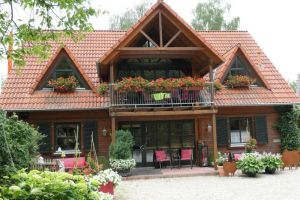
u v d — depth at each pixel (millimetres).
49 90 17812
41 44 9492
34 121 17250
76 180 5613
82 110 17562
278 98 18969
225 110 18859
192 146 18578
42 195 4234
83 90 18000
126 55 17078
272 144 19188
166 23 17344
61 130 17656
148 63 18875
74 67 18047
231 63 19406
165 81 16500
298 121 20109
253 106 19094
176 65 19062
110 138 17812
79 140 17641
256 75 19609
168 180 14539
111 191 10867
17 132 10867
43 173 5062
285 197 10539
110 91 16281
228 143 18719
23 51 9164
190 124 18734
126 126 18219
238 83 18922
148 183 13914
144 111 16578
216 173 15641
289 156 16828
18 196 4102
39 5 8758
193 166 17969
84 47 20766
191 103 16516
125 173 15203
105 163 15969
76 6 8805
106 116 17875
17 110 16609
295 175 14805
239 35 23250
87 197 4754
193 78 17516
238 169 16000
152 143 18328
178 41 18062
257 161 14867
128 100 16781
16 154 10219
